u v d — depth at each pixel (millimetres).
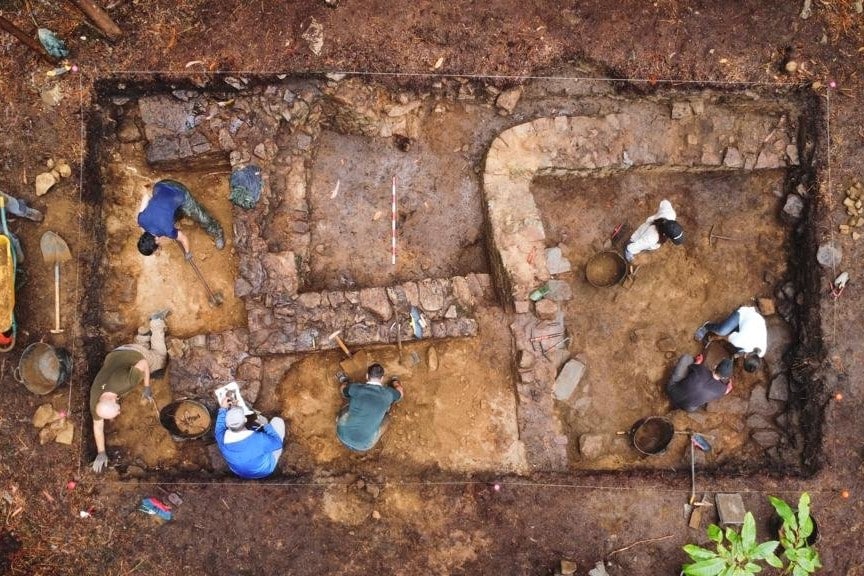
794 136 5980
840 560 5645
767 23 5859
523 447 5824
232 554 5633
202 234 6043
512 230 5801
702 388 5574
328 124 6145
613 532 5660
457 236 6195
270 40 5746
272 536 5648
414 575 5641
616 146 5918
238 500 5645
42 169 5762
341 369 5941
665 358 6094
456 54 5805
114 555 5625
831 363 5762
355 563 5648
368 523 5668
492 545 5648
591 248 6168
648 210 6195
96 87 5773
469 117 6109
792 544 5238
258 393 5812
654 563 5645
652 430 5988
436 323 5809
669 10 5852
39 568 5598
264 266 5777
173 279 6020
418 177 6195
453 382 5918
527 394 5844
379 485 5688
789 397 6020
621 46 5820
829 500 5680
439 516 5660
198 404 5688
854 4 5883
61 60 5770
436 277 6168
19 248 5621
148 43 5762
